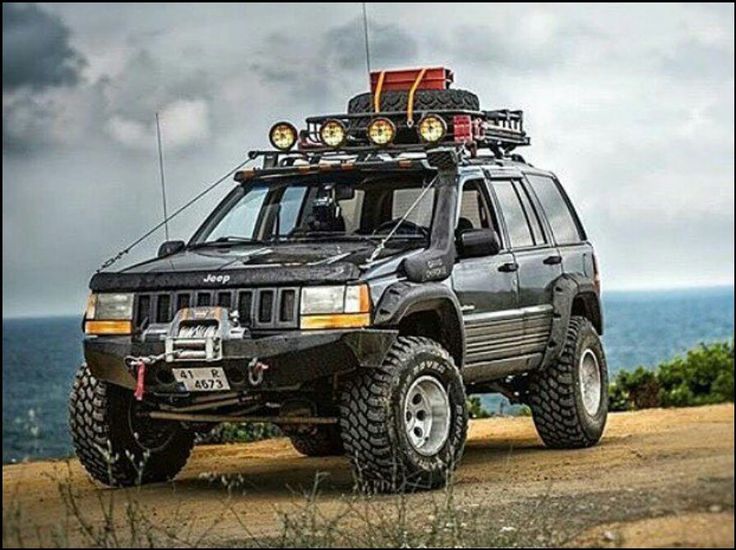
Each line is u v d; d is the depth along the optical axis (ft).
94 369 29.68
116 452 31.19
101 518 26.55
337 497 29.78
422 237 31.24
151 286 29.27
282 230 32.19
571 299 35.45
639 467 29.19
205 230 32.96
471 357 31.91
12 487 31.14
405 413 29.01
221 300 28.68
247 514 27.78
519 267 33.81
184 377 28.68
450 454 29.76
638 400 49.57
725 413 38.11
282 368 28.04
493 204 33.58
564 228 36.88
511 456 35.42
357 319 28.04
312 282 28.22
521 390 36.27
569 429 35.81
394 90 34.53
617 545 22.53
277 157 33.58
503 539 23.94
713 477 25.44
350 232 31.81
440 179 31.96
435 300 30.04
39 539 23.24
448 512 25.58
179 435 32.86
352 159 33.09
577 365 35.88
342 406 28.86
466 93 34.71
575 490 27.63
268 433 45.42
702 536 22.36
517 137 36.24
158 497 30.17
